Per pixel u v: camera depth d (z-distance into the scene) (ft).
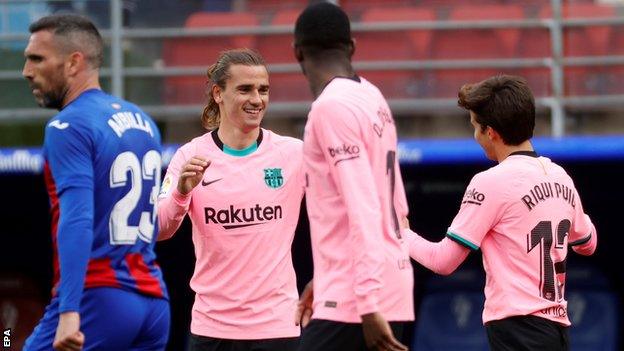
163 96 109.29
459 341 116.78
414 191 113.70
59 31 54.03
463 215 58.03
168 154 100.42
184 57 111.04
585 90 108.27
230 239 65.98
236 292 66.03
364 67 105.91
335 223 50.90
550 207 57.82
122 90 106.83
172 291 122.21
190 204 66.33
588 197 114.83
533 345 57.06
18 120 108.27
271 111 108.17
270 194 66.54
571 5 112.37
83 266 51.21
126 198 54.08
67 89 54.34
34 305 119.03
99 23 111.14
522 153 58.75
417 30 110.22
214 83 67.31
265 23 112.68
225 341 66.33
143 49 110.42
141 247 54.95
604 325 116.78
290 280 67.05
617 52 109.81
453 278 116.88
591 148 98.63
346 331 50.70
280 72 108.47
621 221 115.85
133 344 55.26
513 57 110.52
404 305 51.72
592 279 117.08
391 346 49.14
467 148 99.25
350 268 50.67
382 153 51.52
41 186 111.86
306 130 51.57
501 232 57.72
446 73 109.29
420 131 108.99
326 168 50.93
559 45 105.70
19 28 111.75
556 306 57.82
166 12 111.45
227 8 112.47
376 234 49.01
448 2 114.01
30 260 119.34
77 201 51.52
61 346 50.83
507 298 57.36
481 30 110.42
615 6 112.27
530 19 112.78
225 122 67.36
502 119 58.13
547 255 57.67
